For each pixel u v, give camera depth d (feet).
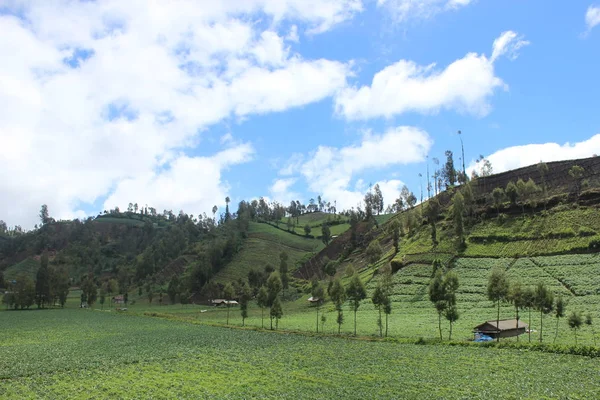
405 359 202.08
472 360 194.39
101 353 240.73
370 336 274.57
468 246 479.82
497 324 237.04
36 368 204.95
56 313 528.22
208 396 151.94
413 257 492.13
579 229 427.74
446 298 253.65
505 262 423.23
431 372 176.14
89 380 180.96
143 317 465.06
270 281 415.03
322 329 317.22
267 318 421.59
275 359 211.82
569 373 166.09
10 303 602.03
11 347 269.44
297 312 456.45
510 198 536.01
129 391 161.79
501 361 190.08
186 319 432.66
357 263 618.03
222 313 499.92
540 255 415.85
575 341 224.94
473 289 379.14
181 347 253.03
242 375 181.68
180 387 165.89
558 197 508.53
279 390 156.97
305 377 174.81
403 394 147.23
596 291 322.75
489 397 141.08
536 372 168.66
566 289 337.31
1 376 189.98
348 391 152.66
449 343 234.79
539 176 595.06
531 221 485.15
